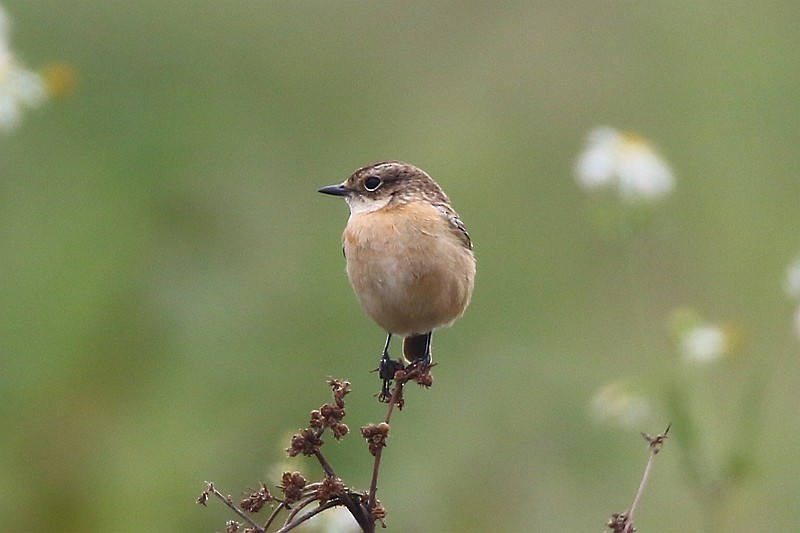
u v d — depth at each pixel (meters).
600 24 18.98
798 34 18.83
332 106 17.84
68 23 17.41
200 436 13.43
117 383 13.62
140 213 14.84
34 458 13.24
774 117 18.34
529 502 13.61
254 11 18.12
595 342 16.09
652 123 18.34
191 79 17.44
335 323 14.71
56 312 13.79
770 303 16.67
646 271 16.86
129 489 13.05
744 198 17.72
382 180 11.19
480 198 17.23
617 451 14.13
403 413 14.26
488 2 19.02
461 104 18.19
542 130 18.09
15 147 15.36
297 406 13.93
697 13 19.05
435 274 10.81
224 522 12.84
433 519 13.34
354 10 18.55
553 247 16.91
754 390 12.87
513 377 14.84
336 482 8.09
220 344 14.10
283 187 16.55
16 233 14.30
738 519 12.95
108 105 16.55
